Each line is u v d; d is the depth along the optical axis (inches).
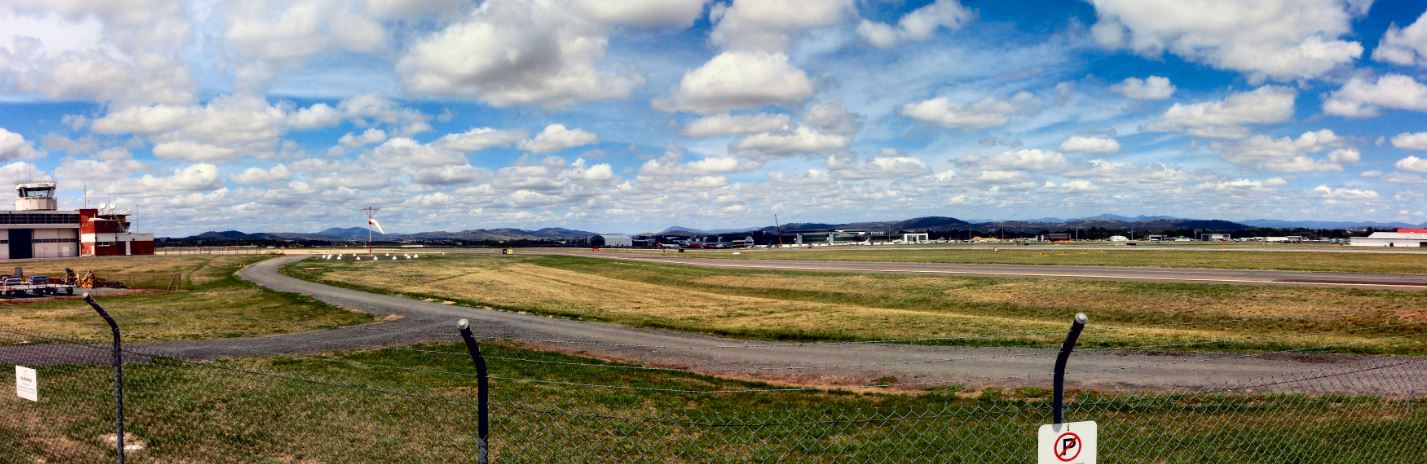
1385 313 1290.6
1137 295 1686.8
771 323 1365.7
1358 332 1171.9
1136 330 1191.6
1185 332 1163.3
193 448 419.5
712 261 3941.9
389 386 668.1
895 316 1471.5
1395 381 688.4
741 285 2440.9
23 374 342.0
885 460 411.2
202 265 3663.9
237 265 3651.6
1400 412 522.3
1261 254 3607.3
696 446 446.9
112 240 5088.6
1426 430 458.9
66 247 4916.3
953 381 767.1
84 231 4953.3
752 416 551.5
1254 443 429.4
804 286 2290.8
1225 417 511.2
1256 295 1590.8
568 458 417.4
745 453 431.5
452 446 436.8
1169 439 444.1
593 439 461.4
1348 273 2190.0
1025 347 987.9
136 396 554.6
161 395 560.4
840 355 967.0
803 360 933.8
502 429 482.3
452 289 2178.9
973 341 1054.4
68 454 398.9
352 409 529.3
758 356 975.0
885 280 2310.5
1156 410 546.0
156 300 1859.0
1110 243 6761.8
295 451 420.5
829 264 3361.2
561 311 1601.9
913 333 1176.2
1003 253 4288.9
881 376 810.2
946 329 1225.4
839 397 658.8
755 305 1771.7
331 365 843.4
